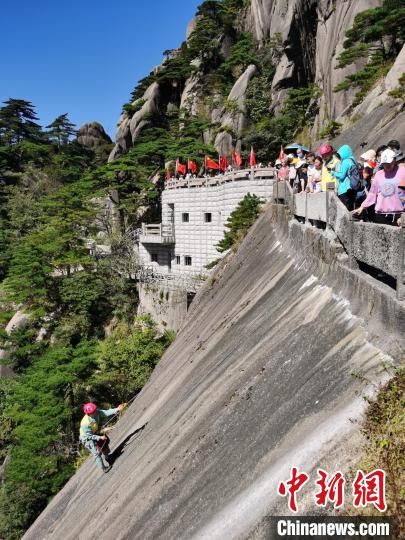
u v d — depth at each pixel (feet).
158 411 30.50
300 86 181.27
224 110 193.36
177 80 227.40
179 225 119.96
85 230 134.92
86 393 78.59
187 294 101.76
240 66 212.02
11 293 123.13
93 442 30.09
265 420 17.52
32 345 96.37
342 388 15.46
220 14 228.84
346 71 143.74
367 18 126.52
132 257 129.59
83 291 111.86
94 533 22.82
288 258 34.35
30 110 238.48
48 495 63.41
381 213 20.89
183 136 190.08
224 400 21.84
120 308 116.16
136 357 81.25
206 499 16.28
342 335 18.24
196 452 19.77
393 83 102.83
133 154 165.27
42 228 150.30
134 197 152.56
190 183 115.14
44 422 65.41
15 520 61.26
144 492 20.99
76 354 75.36
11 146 221.46
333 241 24.02
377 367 14.92
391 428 12.41
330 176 29.68
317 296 23.39
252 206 86.89
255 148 169.58
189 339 42.60
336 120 126.72
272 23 194.70
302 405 16.40
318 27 171.53
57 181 203.51
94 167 241.55
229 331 31.76
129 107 229.45
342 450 13.00
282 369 19.93
